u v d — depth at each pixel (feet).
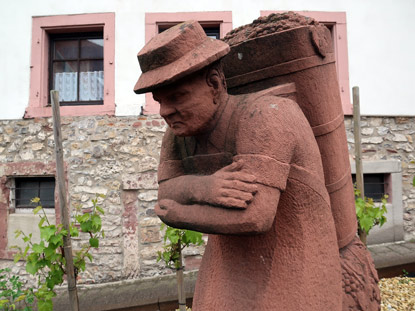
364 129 13.73
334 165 3.84
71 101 13.84
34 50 13.29
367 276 4.06
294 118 3.08
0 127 13.08
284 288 3.11
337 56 13.69
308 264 3.15
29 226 12.77
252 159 2.78
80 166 12.62
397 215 13.75
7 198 12.94
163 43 2.81
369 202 8.86
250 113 2.99
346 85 13.57
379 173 14.01
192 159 3.50
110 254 12.23
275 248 3.22
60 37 14.01
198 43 2.93
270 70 3.50
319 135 3.67
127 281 11.99
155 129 12.71
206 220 2.76
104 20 13.16
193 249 12.27
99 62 13.99
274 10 13.30
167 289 10.77
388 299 9.35
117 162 12.59
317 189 3.22
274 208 2.75
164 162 3.67
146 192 12.48
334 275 3.32
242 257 3.41
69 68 14.02
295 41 3.35
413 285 10.37
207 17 13.16
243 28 3.79
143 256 12.21
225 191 2.69
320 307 3.14
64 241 7.65
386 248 13.00
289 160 2.95
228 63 3.74
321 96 3.56
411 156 13.99
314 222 3.25
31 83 13.19
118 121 12.75
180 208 2.96
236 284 3.38
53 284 7.86
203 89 3.04
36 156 12.85
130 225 12.32
